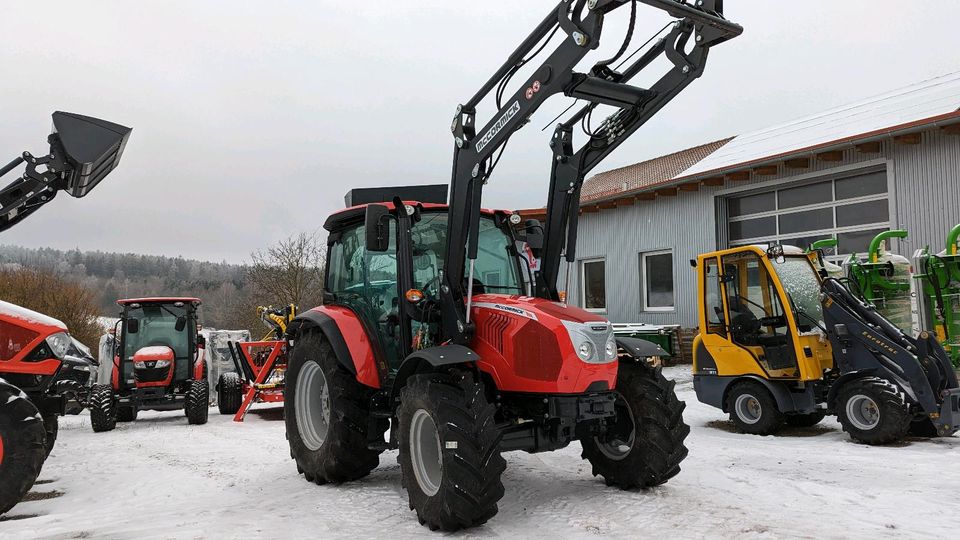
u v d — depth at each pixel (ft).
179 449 24.49
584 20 12.62
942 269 29.32
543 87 13.20
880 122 36.55
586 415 13.84
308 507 14.73
